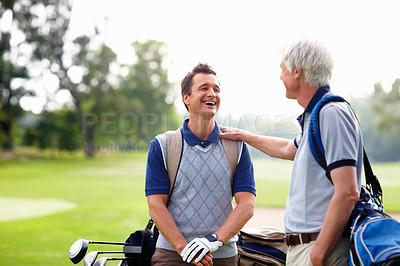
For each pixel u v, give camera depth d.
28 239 6.49
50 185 19.38
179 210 2.21
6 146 49.88
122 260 2.33
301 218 2.02
